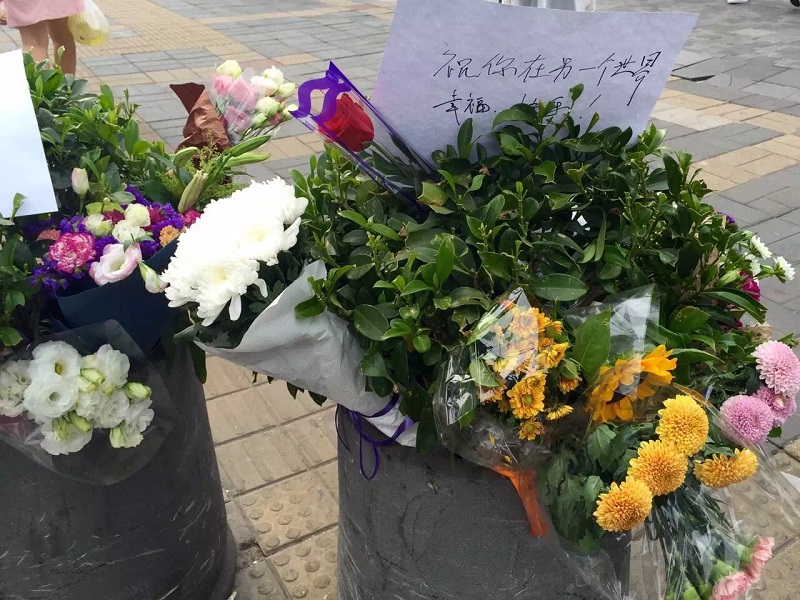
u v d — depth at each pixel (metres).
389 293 0.96
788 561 1.32
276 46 5.96
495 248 1.00
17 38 5.94
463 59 0.98
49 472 1.12
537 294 0.92
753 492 0.90
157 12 7.32
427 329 0.90
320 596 1.64
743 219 3.25
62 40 3.87
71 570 1.23
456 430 0.87
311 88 0.97
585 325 0.83
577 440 0.87
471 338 0.85
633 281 0.99
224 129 1.42
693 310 0.96
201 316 0.87
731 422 0.88
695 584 0.82
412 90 1.01
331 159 1.24
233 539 1.72
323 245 1.00
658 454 0.77
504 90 1.03
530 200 0.98
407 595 1.15
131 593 1.32
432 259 0.94
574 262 0.98
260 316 0.85
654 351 0.84
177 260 0.88
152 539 1.31
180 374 1.26
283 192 0.95
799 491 1.09
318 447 2.07
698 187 1.13
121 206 1.08
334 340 0.92
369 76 5.10
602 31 0.98
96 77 4.95
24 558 1.19
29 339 1.06
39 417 0.98
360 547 1.20
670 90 5.04
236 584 1.67
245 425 2.14
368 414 0.99
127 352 1.07
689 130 4.27
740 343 0.99
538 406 0.80
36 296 1.05
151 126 4.01
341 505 1.26
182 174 1.18
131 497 1.23
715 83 5.16
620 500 0.76
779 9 7.38
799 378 0.93
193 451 1.36
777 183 3.58
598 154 1.09
